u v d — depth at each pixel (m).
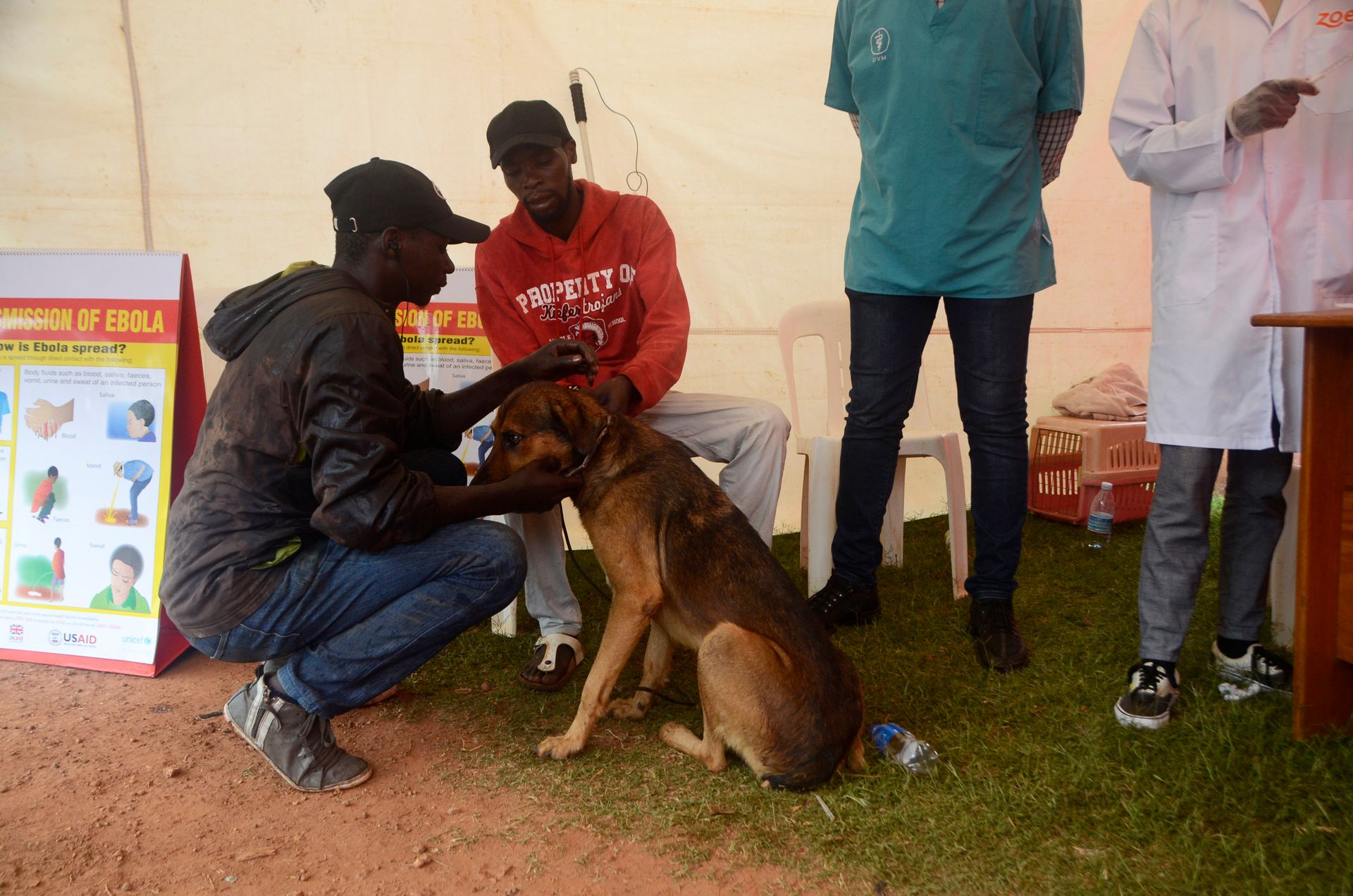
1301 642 2.46
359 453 2.23
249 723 2.50
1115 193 5.38
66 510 3.39
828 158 4.89
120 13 4.00
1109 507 4.93
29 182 4.02
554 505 2.66
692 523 2.69
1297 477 3.22
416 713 2.98
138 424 3.36
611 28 4.52
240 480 2.31
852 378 3.47
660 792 2.45
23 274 3.43
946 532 5.19
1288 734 2.52
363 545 2.27
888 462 3.48
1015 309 3.18
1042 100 3.19
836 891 2.01
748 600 2.55
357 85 4.30
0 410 3.43
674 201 4.76
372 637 2.45
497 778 2.54
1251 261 2.56
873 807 2.32
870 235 3.32
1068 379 5.59
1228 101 2.62
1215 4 2.67
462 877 2.07
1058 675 3.08
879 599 3.87
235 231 4.29
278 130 4.26
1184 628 2.73
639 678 3.31
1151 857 2.06
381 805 2.40
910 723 2.79
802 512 4.47
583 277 3.38
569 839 2.23
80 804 2.38
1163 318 2.74
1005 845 2.12
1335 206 2.53
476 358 3.87
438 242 2.58
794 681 2.40
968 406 3.31
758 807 2.35
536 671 3.13
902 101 3.13
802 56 4.75
